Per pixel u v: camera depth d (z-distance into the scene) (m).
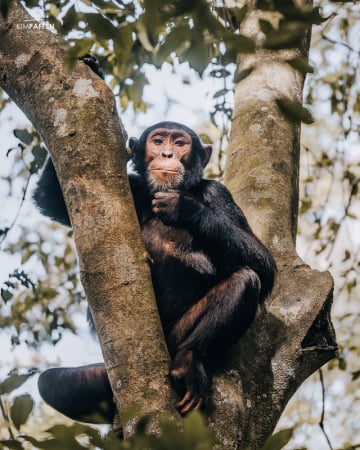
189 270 6.53
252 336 5.89
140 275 4.68
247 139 7.64
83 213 4.81
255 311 5.95
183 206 6.55
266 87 7.88
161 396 4.38
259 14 7.59
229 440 4.93
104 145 5.00
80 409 6.66
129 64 4.38
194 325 6.11
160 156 7.43
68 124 5.05
